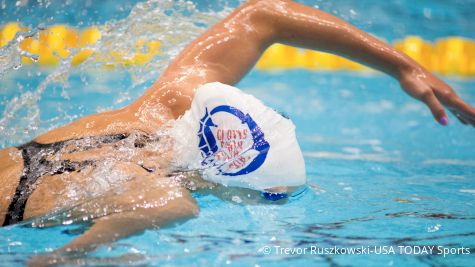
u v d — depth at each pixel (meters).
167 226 7.30
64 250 6.70
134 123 8.87
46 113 17.06
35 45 17.52
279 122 8.52
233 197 8.55
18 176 8.21
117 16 22.12
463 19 28.39
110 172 7.88
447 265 6.90
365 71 26.14
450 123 19.02
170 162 8.21
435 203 9.76
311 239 7.70
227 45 10.45
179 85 9.58
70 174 8.02
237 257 6.94
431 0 29.84
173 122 8.86
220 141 8.23
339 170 12.74
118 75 21.44
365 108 21.02
